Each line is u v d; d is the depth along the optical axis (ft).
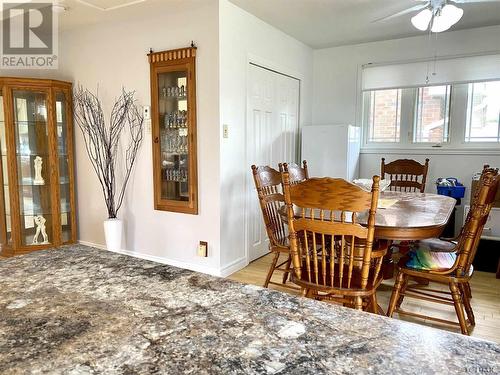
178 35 10.77
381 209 7.81
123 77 11.96
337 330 2.50
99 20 11.82
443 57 13.43
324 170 14.14
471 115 13.44
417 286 9.50
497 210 11.19
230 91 10.74
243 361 2.14
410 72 14.07
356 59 15.02
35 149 12.79
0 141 12.40
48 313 2.73
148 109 11.47
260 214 12.85
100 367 2.08
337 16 11.63
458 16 8.52
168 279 3.40
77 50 12.84
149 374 2.02
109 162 12.41
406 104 14.49
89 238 13.57
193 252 11.23
